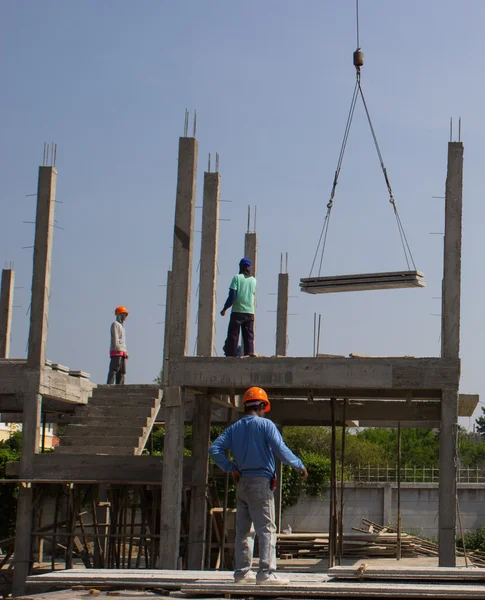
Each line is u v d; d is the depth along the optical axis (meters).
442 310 15.27
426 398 17.77
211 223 18.34
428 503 29.70
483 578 9.94
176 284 15.90
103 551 21.86
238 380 15.51
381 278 16.53
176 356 15.71
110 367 23.17
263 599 9.66
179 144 16.19
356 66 18.48
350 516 29.77
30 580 10.55
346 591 9.44
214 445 9.95
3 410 20.56
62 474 17.50
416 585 9.57
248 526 10.09
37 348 17.72
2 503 24.91
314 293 17.62
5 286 23.89
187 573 10.85
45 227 17.83
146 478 17.38
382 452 39.62
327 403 21.45
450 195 15.30
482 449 47.50
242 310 17.38
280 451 9.76
